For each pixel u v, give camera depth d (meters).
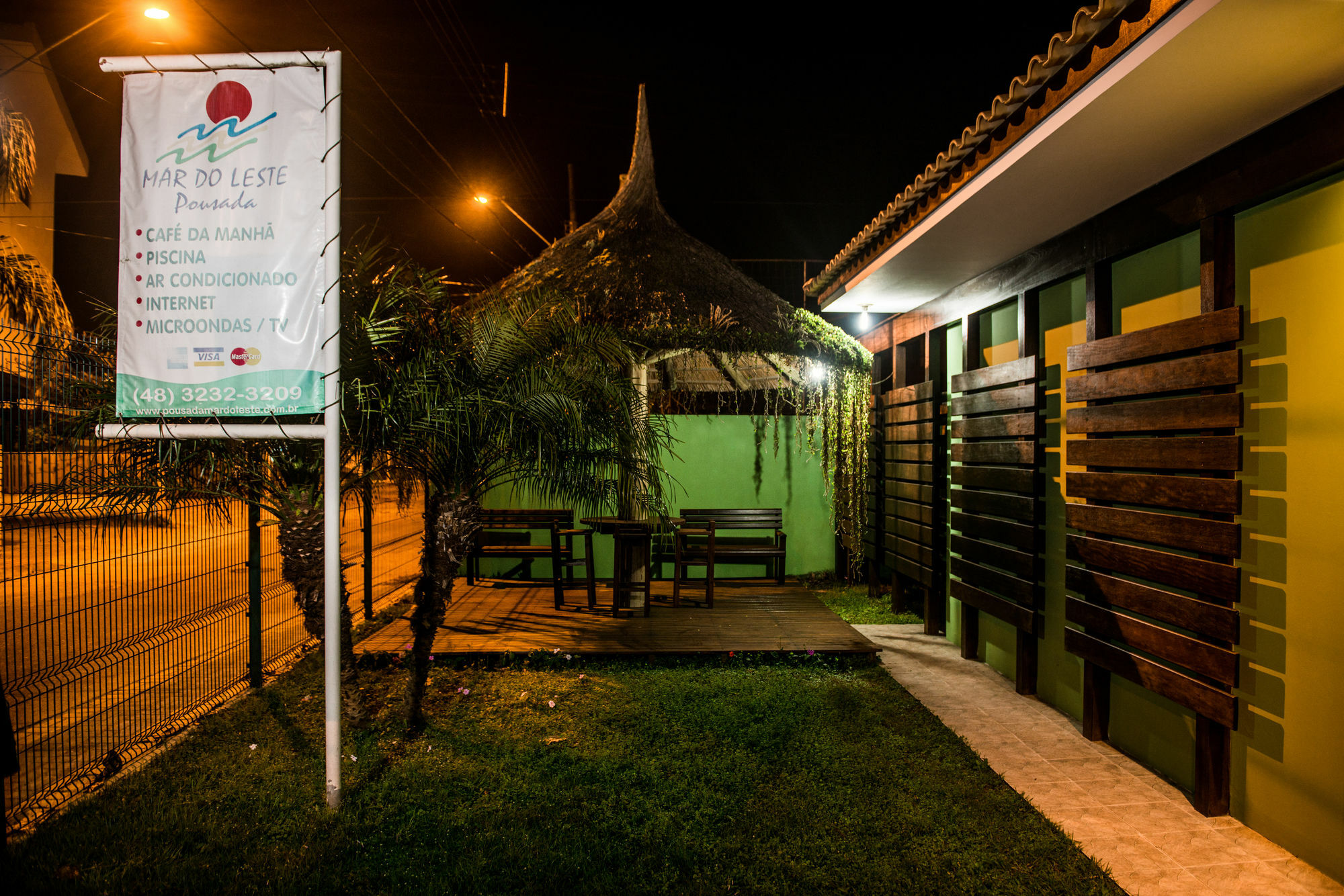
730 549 8.54
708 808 3.46
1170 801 3.72
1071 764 4.16
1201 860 3.16
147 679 5.29
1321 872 3.06
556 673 5.50
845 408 8.77
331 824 3.29
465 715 4.64
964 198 4.20
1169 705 3.98
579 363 4.71
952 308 6.53
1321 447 3.06
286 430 3.35
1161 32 2.59
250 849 3.10
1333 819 3.00
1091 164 3.69
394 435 4.04
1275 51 2.62
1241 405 3.37
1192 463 3.55
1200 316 3.54
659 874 2.94
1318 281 3.08
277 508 4.22
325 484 3.45
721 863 3.04
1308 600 3.12
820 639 6.12
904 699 5.03
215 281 3.30
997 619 5.93
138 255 3.31
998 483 5.63
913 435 7.29
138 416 3.32
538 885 2.86
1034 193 4.11
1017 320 5.68
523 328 4.48
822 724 4.54
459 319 4.62
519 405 4.17
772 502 9.52
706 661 5.79
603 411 4.73
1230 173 3.43
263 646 6.35
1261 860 3.16
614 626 6.54
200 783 3.66
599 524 7.05
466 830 3.26
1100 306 4.44
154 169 3.30
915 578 7.24
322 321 3.30
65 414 3.56
